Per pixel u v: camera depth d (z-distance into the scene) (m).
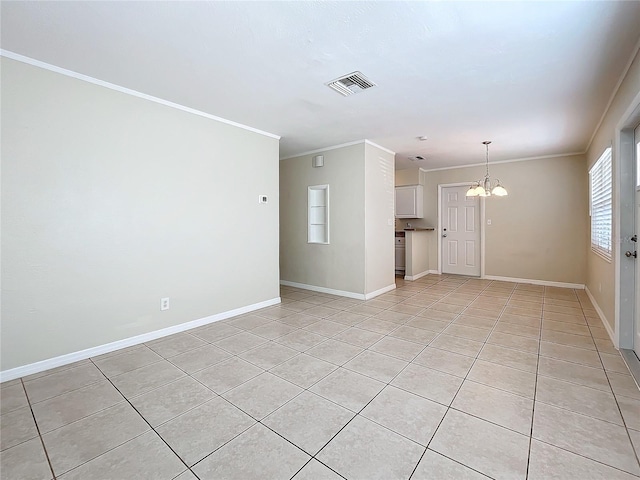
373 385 2.21
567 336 3.13
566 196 5.47
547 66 2.45
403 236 7.07
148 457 1.55
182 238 3.36
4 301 2.30
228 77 2.65
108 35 2.06
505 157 5.78
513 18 1.88
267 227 4.31
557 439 1.65
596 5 1.77
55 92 2.49
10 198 2.32
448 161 6.13
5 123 2.28
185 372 2.43
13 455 1.56
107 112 2.78
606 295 3.40
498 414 1.87
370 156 4.79
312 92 2.96
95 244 2.74
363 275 4.73
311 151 5.29
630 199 2.72
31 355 2.42
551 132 4.18
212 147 3.61
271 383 2.25
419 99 3.11
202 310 3.56
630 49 2.21
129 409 1.95
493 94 2.99
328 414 1.88
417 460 1.51
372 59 2.36
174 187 3.28
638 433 1.68
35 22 1.92
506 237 6.07
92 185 2.71
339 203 4.96
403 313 4.00
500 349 2.83
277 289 4.50
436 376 2.34
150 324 3.11
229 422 1.82
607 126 3.32
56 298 2.54
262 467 1.48
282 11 1.82
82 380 2.31
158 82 2.76
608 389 2.13
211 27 1.97
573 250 5.43
